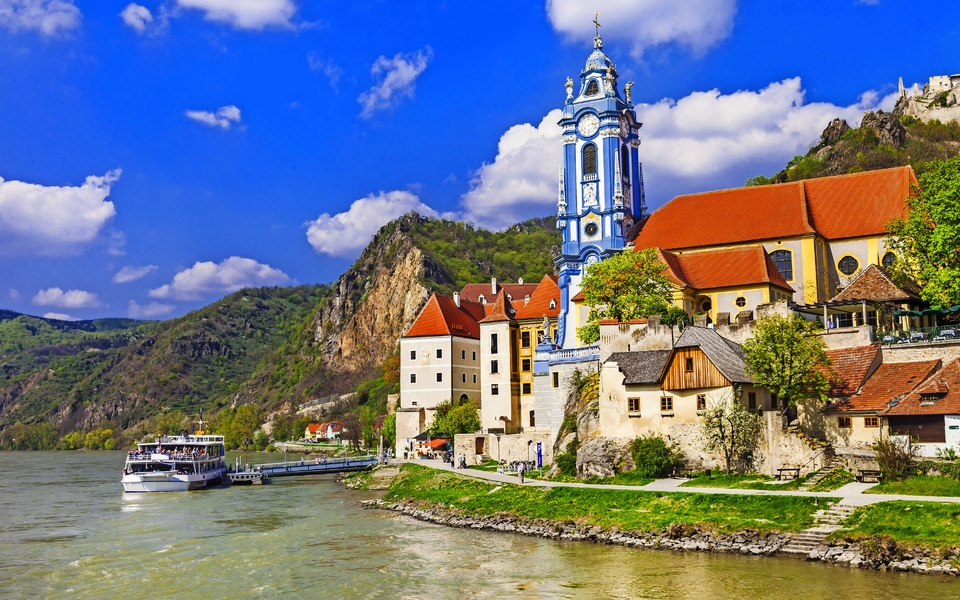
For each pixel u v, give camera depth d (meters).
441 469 106.44
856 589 51.00
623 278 97.62
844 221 105.06
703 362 78.38
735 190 113.25
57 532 80.12
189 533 77.94
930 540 55.34
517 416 134.25
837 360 80.06
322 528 79.38
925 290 82.88
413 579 58.38
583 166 119.12
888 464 66.56
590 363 97.44
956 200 80.88
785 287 101.81
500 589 55.19
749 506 65.75
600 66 120.56
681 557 60.94
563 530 70.88
